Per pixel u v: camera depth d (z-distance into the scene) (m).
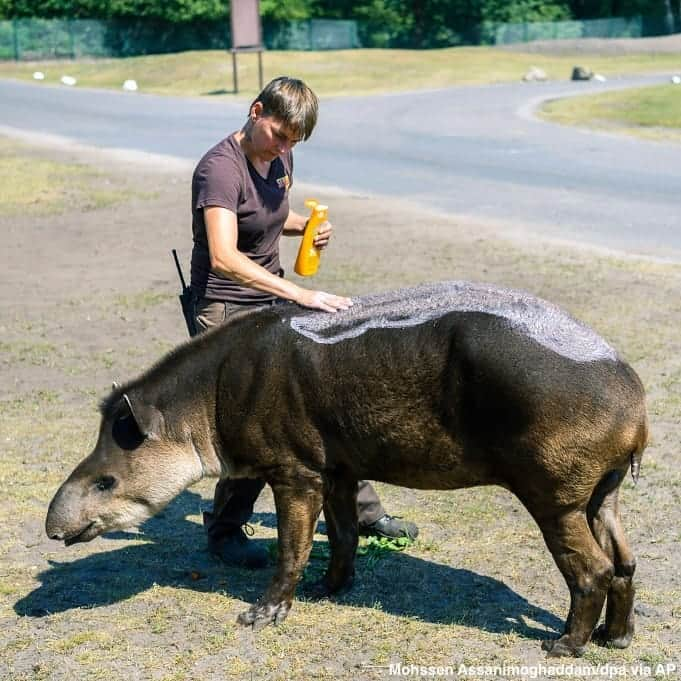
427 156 20.08
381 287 10.73
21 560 5.43
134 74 45.75
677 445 6.72
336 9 65.94
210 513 5.40
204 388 4.62
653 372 8.01
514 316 4.21
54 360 8.97
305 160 19.86
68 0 59.75
